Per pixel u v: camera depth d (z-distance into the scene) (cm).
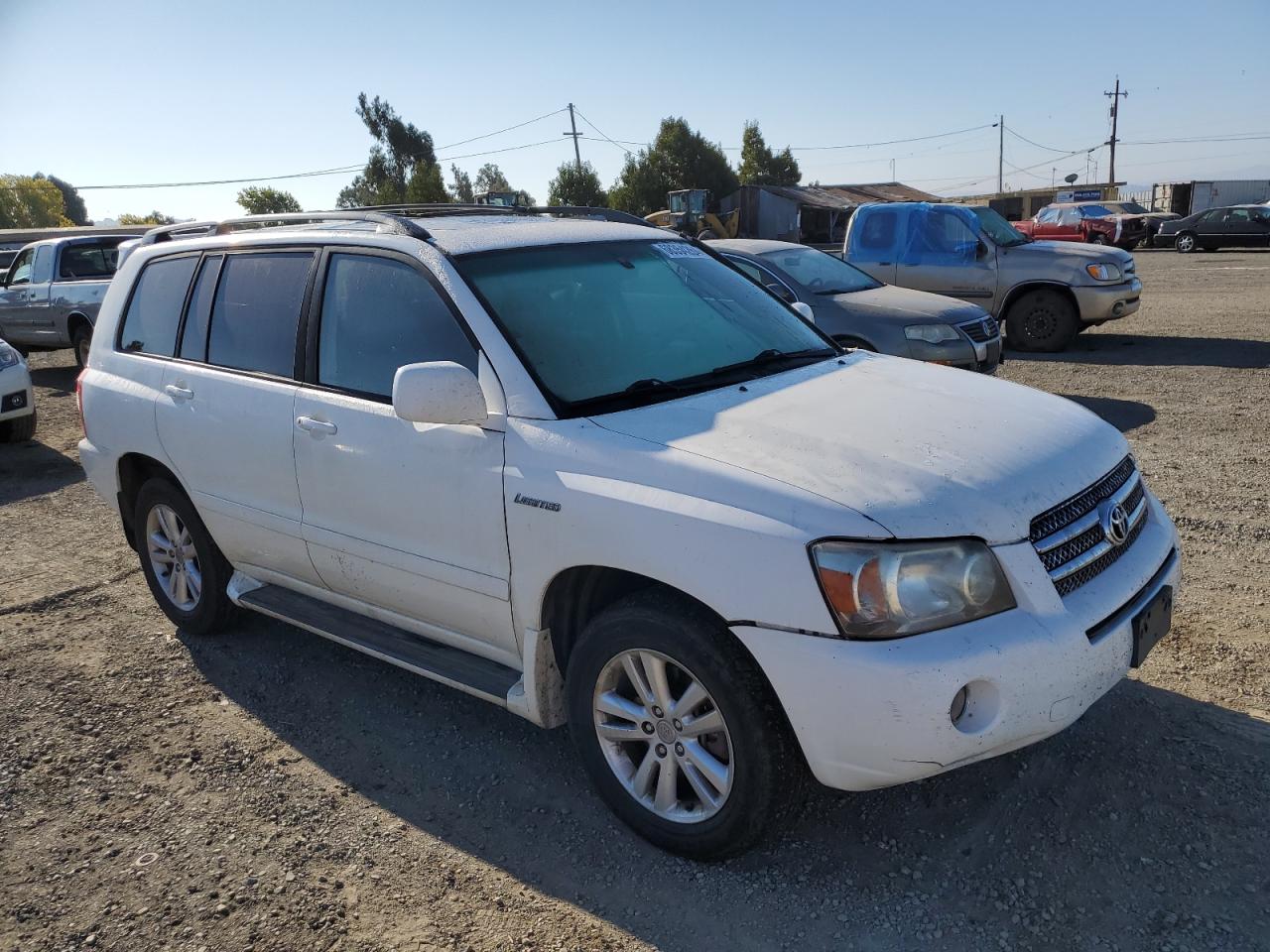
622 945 266
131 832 328
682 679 296
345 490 362
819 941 262
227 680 435
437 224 382
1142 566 296
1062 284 1155
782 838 302
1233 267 2348
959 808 312
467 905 285
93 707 414
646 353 347
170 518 474
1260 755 327
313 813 334
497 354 322
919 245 1234
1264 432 744
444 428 328
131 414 458
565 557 296
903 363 391
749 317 398
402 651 369
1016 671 252
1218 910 262
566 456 298
